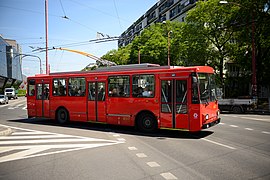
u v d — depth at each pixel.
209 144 9.21
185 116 10.46
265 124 14.44
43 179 5.69
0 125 14.74
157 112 11.21
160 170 6.21
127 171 6.15
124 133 11.73
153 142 9.65
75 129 13.03
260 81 30.70
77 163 6.90
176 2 53.59
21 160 7.27
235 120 16.36
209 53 29.09
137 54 41.81
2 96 39.84
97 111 13.11
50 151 8.30
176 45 34.44
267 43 27.78
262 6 25.84
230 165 6.59
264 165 6.57
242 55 29.73
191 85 10.33
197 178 5.61
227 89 34.00
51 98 14.95
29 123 15.63
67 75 14.33
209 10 28.50
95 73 13.25
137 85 11.84
